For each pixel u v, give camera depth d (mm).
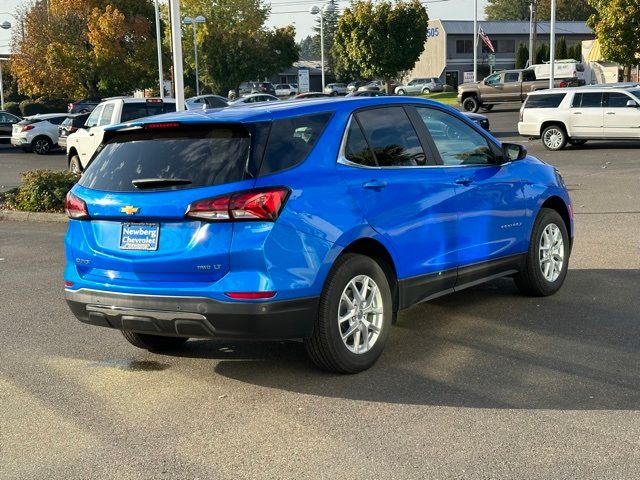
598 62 55250
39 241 11781
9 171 24406
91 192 5176
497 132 31031
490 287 7645
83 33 49031
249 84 82000
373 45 43719
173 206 4766
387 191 5418
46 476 3930
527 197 6805
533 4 53656
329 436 4293
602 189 14727
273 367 5516
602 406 4594
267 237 4656
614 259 8719
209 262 4699
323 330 4988
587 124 22594
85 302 5176
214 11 68375
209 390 5113
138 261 4914
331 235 4945
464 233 6094
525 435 4211
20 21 52406
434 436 4238
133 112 18453
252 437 4324
